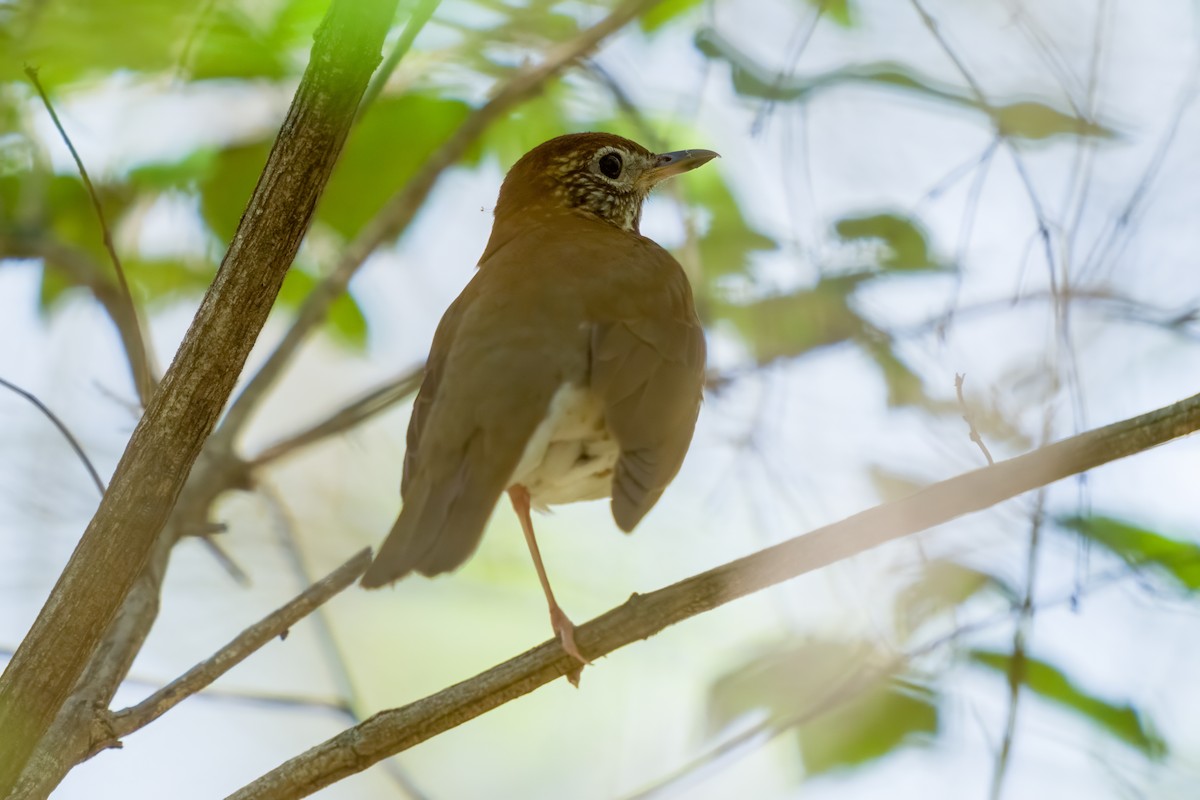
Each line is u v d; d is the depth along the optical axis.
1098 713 10.90
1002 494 8.25
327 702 9.95
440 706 8.27
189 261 13.95
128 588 7.49
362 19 7.28
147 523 7.43
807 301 13.13
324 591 8.89
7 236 13.02
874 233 12.96
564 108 13.98
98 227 13.58
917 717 10.93
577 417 9.67
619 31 13.62
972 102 12.36
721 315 13.55
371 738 8.20
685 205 13.66
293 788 8.11
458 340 9.91
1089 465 8.24
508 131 14.02
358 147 13.40
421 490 9.23
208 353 7.43
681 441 9.80
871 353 12.91
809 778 11.11
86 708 8.48
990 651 10.85
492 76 13.47
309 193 7.41
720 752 10.37
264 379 12.05
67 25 12.01
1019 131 12.30
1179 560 10.95
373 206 13.55
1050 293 11.62
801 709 10.93
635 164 12.32
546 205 12.08
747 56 12.37
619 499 9.02
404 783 11.45
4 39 12.06
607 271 10.26
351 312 14.04
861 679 10.59
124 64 12.30
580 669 8.51
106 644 9.20
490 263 10.67
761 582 8.41
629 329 9.91
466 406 9.49
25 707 7.34
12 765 7.34
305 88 7.37
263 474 12.58
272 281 7.43
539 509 10.88
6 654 9.45
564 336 9.78
